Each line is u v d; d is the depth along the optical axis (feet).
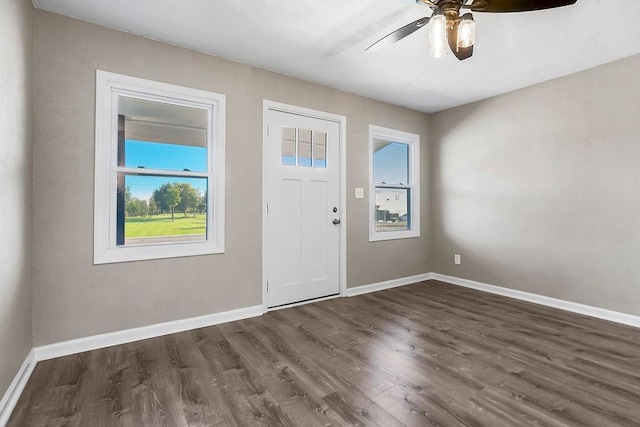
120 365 6.95
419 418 5.23
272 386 6.17
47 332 7.20
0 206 5.17
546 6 5.82
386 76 10.94
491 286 12.97
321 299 11.94
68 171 7.43
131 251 8.32
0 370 5.18
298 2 6.99
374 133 13.37
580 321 9.69
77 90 7.52
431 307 11.07
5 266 5.40
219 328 9.12
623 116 9.47
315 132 11.77
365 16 7.52
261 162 10.30
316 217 11.82
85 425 5.09
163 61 8.62
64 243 7.39
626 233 9.46
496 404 5.59
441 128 14.83
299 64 10.04
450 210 14.48
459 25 5.94
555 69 10.28
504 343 8.13
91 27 7.70
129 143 8.79
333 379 6.42
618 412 5.37
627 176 9.42
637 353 7.55
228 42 8.70
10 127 5.61
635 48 8.91
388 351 7.67
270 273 10.75
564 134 10.77
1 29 5.16
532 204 11.65
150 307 8.45
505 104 12.44
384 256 13.65
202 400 5.73
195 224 9.63
